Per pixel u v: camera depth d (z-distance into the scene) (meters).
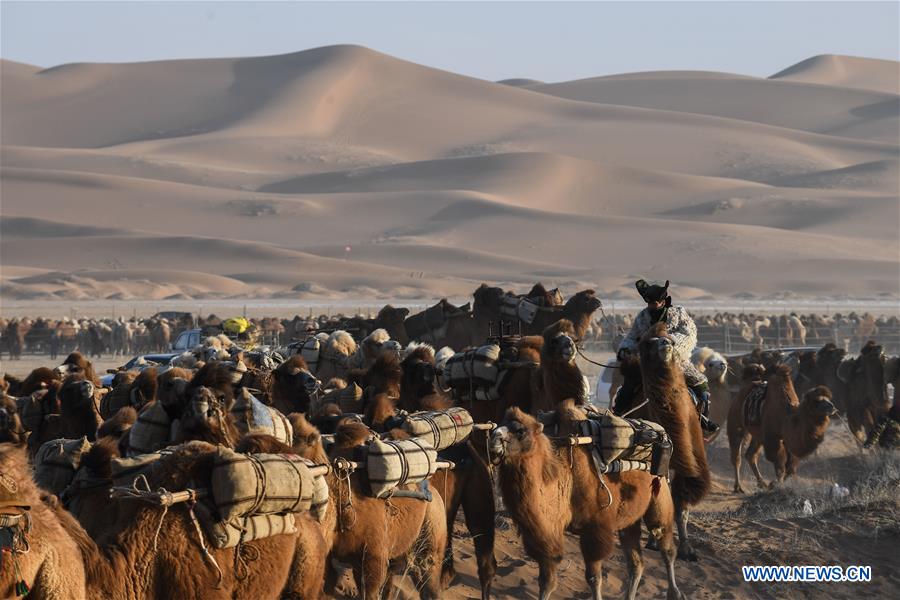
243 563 10.94
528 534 14.93
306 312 148.00
